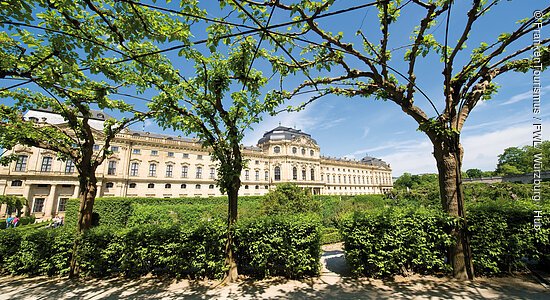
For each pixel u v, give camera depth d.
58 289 5.70
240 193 53.69
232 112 6.91
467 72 5.59
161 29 3.63
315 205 11.40
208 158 50.16
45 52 4.09
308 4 3.79
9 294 5.45
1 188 32.06
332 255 9.02
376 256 5.91
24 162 33.94
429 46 5.51
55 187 35.19
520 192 10.78
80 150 7.72
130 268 6.43
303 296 5.02
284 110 6.86
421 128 5.68
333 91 6.43
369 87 6.32
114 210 21.14
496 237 5.46
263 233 6.29
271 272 6.38
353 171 83.69
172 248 6.31
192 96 6.25
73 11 3.54
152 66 4.80
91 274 6.62
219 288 5.58
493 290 4.77
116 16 3.17
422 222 5.90
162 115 6.78
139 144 42.94
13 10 2.73
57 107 6.66
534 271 5.60
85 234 6.70
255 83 5.57
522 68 5.50
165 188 44.44
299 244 6.23
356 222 6.29
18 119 7.00
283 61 5.79
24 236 6.80
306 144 65.19
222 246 6.33
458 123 5.71
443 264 5.59
